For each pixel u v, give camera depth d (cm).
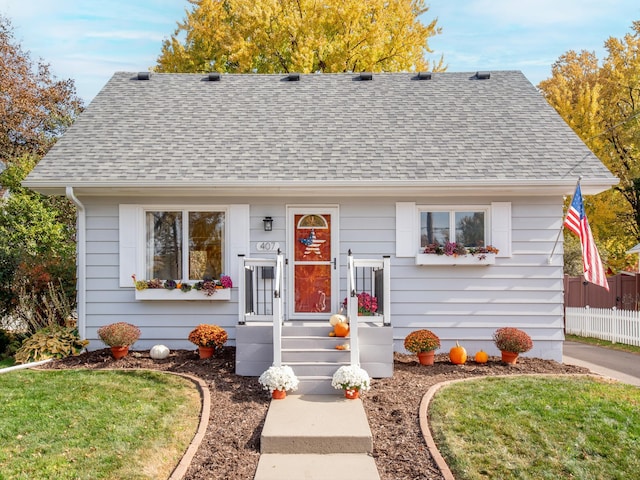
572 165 954
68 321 1141
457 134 1059
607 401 685
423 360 897
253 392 748
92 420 622
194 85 1245
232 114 1131
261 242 984
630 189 1903
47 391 729
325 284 989
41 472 499
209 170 940
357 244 984
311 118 1118
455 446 559
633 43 2016
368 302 892
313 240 988
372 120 1111
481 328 976
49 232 1440
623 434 584
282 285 877
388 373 818
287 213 984
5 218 1409
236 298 982
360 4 1897
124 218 972
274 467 539
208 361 888
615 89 1997
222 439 600
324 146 1020
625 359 1066
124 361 895
